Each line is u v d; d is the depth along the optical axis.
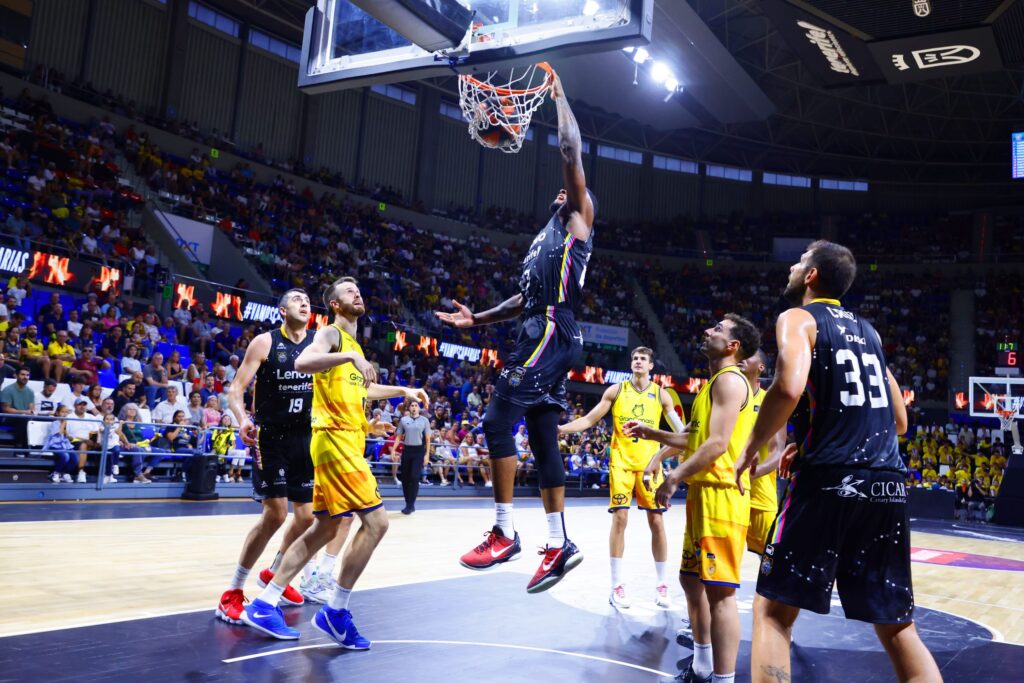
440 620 4.47
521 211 27.70
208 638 3.70
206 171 19.73
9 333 10.67
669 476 3.28
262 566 5.70
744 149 30.38
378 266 21.53
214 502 10.25
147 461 10.52
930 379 25.30
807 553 2.41
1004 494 17.77
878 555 2.40
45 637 3.48
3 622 3.69
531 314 2.88
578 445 18.22
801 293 2.80
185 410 11.11
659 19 18.44
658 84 23.17
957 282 27.30
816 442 2.50
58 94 17.36
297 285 18.58
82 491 9.34
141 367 11.65
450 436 15.20
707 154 30.62
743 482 3.43
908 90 25.47
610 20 3.84
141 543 6.44
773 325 27.20
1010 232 28.23
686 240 29.72
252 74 22.09
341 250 20.86
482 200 27.02
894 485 2.43
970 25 12.19
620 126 29.31
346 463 3.77
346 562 3.73
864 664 4.11
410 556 6.87
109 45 19.17
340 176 23.17
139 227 16.58
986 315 26.19
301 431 4.25
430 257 23.70
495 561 2.80
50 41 18.12
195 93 20.81
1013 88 24.83
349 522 4.94
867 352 2.56
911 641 2.42
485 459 15.29
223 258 18.02
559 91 2.94
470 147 26.86
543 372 2.81
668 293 28.23
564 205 2.98
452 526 9.55
